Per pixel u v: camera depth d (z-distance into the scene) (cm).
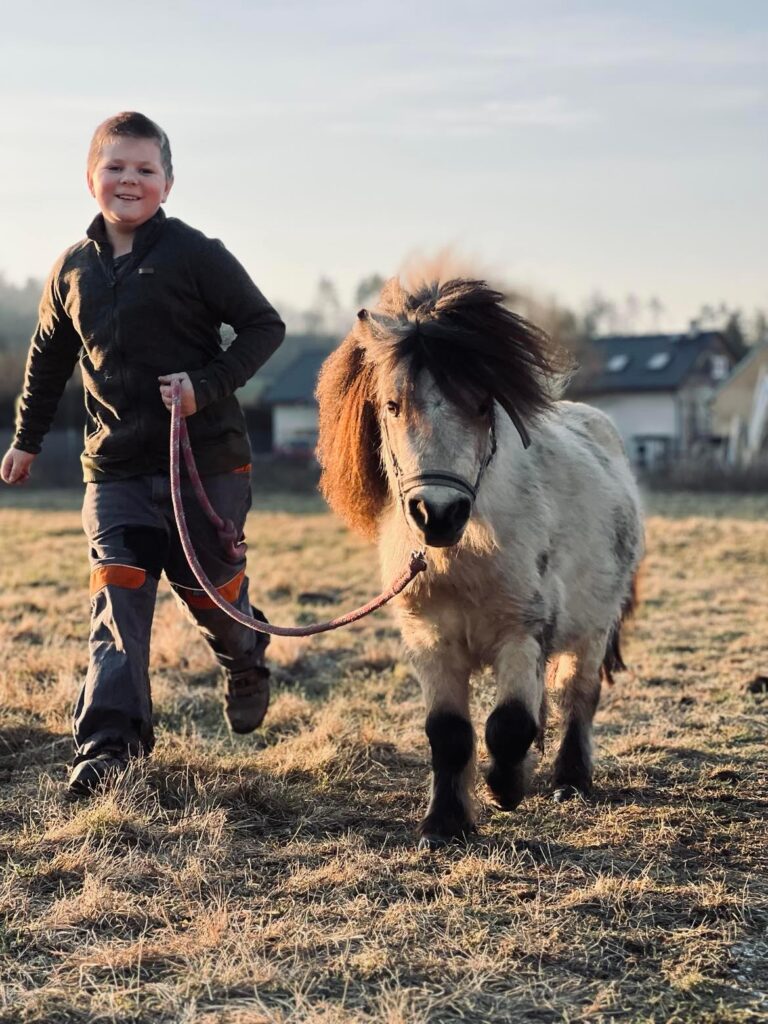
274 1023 258
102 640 424
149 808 405
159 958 291
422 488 344
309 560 1364
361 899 330
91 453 436
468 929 312
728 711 615
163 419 427
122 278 423
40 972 285
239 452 443
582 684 491
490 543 385
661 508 2581
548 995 278
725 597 1045
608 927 318
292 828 407
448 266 409
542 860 378
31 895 333
